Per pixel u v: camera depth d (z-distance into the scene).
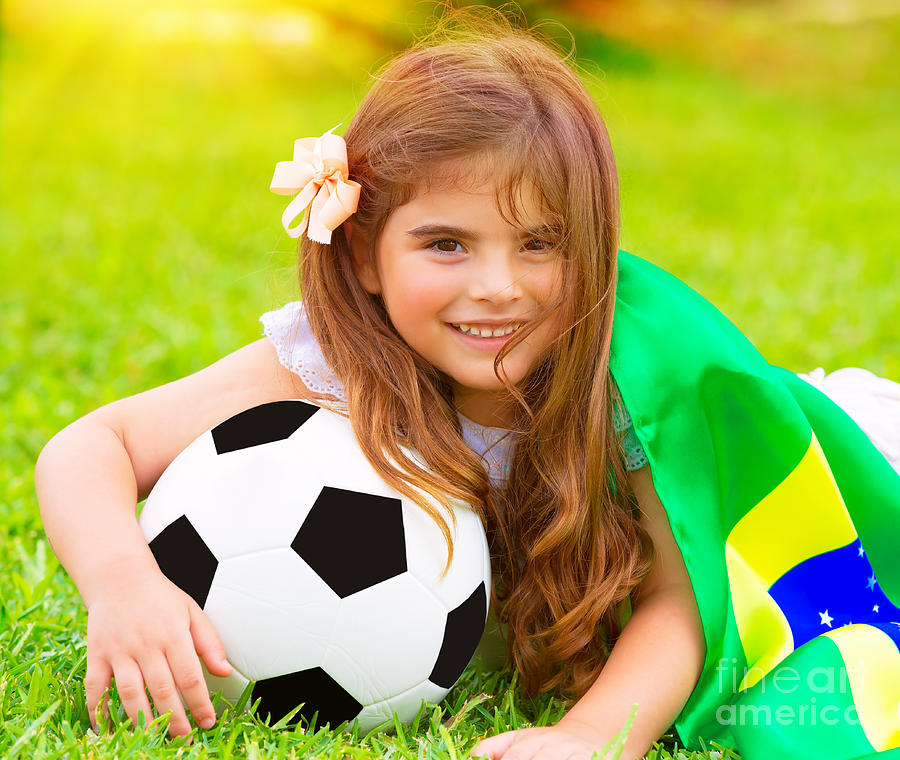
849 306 5.10
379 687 1.81
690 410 2.05
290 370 2.14
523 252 1.93
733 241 6.73
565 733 1.80
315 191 2.04
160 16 15.32
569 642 2.04
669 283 2.19
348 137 2.09
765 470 2.05
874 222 7.49
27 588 2.41
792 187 8.72
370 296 2.11
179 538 1.82
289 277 2.72
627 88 14.03
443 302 1.93
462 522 1.94
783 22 16.95
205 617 1.77
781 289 5.47
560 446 2.06
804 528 2.05
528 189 1.89
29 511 2.87
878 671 1.99
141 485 2.10
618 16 16.02
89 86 13.71
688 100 13.48
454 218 1.89
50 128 11.07
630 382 2.04
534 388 2.10
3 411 3.58
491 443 2.21
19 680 2.00
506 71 2.00
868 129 12.10
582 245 1.96
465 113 1.90
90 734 1.79
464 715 1.95
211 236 6.64
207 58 14.48
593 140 2.03
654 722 1.89
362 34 15.80
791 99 14.04
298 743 1.78
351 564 1.78
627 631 2.03
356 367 2.02
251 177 8.76
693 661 1.97
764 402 2.03
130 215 7.30
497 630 2.22
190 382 2.16
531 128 1.91
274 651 1.77
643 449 2.05
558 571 2.08
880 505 2.10
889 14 17.31
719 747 1.95
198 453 1.91
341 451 1.88
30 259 5.98
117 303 5.05
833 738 1.89
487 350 1.97
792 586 2.06
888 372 3.95
